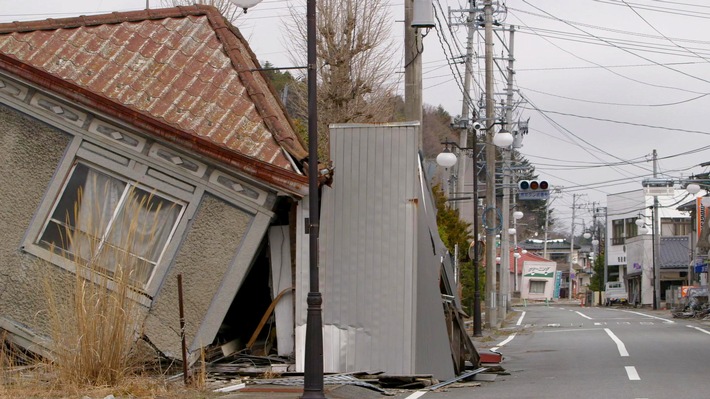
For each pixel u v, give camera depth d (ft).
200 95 50.78
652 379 50.88
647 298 276.41
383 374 47.85
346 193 49.32
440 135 271.08
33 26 53.06
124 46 52.75
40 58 51.08
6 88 47.50
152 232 45.27
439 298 52.34
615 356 69.46
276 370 47.57
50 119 47.50
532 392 45.68
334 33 94.84
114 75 50.85
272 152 48.57
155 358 46.50
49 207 47.06
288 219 50.52
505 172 151.94
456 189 145.79
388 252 48.75
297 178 46.47
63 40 52.60
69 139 47.50
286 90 124.26
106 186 47.55
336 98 94.17
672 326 122.83
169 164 47.47
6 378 41.11
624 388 46.52
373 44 96.37
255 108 50.80
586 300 333.01
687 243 279.49
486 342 97.19
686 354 70.18
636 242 291.58
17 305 46.47
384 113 99.50
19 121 47.60
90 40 52.70
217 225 47.50
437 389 47.37
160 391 40.93
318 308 40.22
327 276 48.78
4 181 47.32
